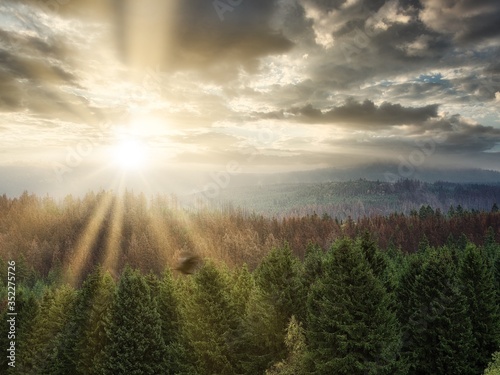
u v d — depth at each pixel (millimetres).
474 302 36188
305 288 33062
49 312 43156
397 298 39094
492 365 28547
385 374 25891
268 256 31891
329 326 27500
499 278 50094
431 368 32906
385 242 138375
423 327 33844
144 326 33156
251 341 31875
